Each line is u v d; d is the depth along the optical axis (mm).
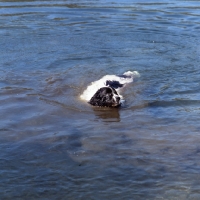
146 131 8008
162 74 11305
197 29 15852
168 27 16156
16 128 8047
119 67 11898
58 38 14664
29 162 6688
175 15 17953
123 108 9289
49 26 16141
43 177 6242
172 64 12055
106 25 16422
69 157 6887
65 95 10023
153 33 15398
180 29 15867
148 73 11391
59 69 11742
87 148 7230
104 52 13273
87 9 19000
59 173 6367
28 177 6238
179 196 5809
